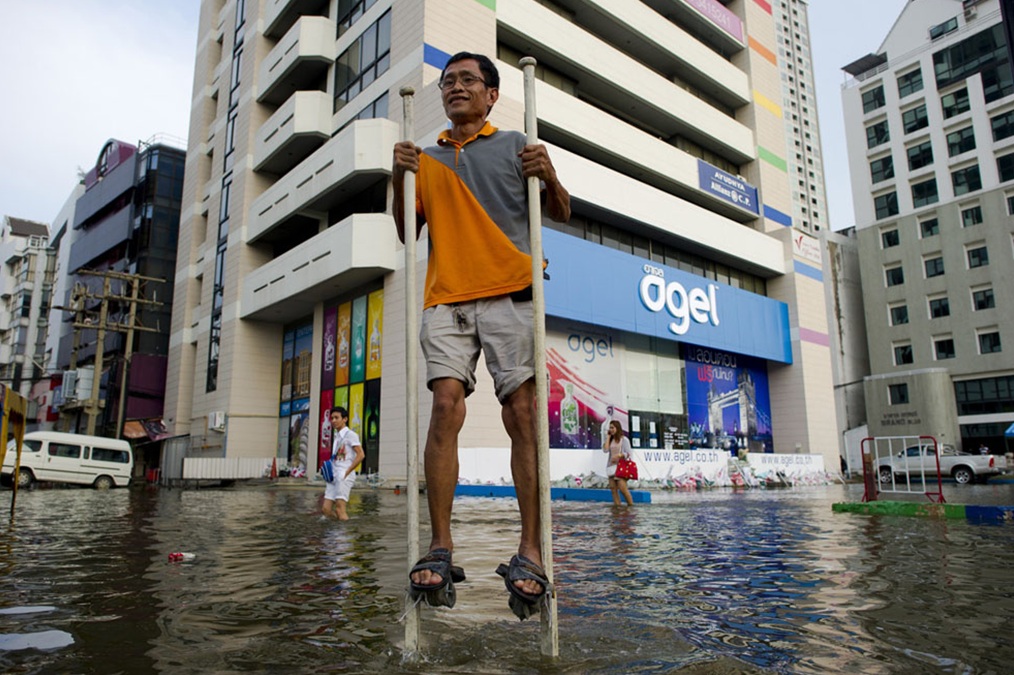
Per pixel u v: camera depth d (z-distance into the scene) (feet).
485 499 39.99
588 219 69.87
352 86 69.36
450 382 6.84
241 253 78.84
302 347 75.25
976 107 122.11
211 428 76.95
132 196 111.75
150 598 9.26
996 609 8.32
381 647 6.39
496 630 7.04
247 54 85.92
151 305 98.48
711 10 91.71
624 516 25.67
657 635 6.86
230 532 19.79
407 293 7.16
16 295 164.25
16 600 9.15
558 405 61.87
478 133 7.62
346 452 25.11
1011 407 113.19
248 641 6.73
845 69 142.72
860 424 129.49
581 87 75.15
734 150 91.25
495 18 63.82
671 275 74.08
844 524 21.38
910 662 6.00
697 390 78.43
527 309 7.04
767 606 8.57
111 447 65.62
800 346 88.69
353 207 66.54
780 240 92.73
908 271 127.95
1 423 21.59
